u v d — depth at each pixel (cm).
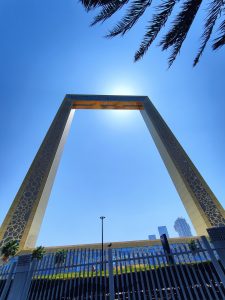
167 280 584
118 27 720
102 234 2222
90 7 676
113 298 551
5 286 619
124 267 630
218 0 607
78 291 595
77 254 699
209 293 535
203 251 620
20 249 1544
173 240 1934
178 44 750
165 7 658
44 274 647
